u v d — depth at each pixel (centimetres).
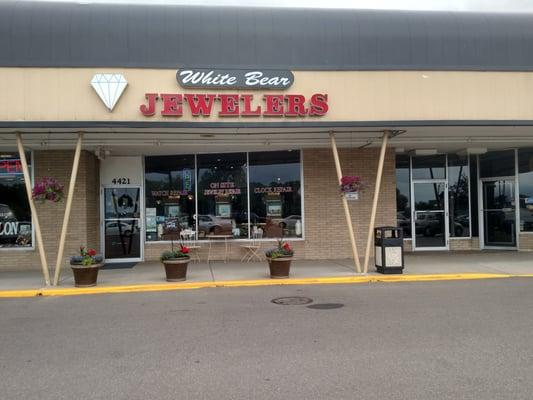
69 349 664
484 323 762
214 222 1588
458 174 1797
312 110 1207
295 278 1218
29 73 1139
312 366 574
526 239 1745
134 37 1177
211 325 780
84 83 1152
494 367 561
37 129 1166
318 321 791
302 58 1220
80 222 1450
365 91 1225
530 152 1739
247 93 1203
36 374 565
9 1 1179
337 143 1476
